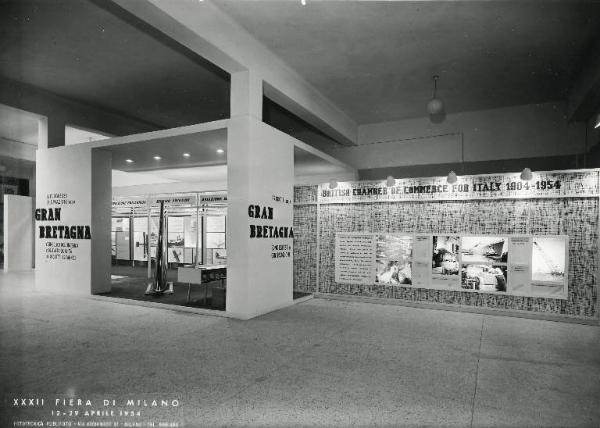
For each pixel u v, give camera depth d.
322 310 7.14
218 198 11.60
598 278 6.29
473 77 8.62
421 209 7.66
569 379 3.89
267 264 6.89
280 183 7.29
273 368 4.12
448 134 11.17
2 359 4.35
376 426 2.93
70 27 6.91
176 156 9.67
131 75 8.92
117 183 17.12
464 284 7.20
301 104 8.63
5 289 9.23
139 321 6.19
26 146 14.77
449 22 6.41
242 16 6.24
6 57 8.06
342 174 12.01
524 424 2.99
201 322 6.14
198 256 13.01
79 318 6.38
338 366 4.20
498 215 7.04
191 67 8.49
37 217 9.06
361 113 11.13
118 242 15.11
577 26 6.48
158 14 5.10
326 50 7.38
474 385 3.72
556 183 6.62
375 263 7.98
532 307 6.71
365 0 5.74
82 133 13.14
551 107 10.10
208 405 3.24
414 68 8.16
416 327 5.94
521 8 5.99
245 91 6.72
